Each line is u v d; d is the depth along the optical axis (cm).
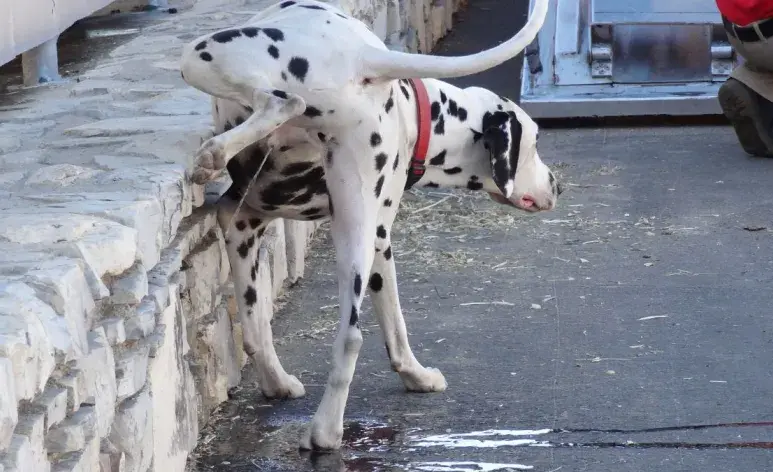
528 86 1200
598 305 685
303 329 657
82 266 351
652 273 742
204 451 498
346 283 477
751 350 607
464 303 697
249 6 977
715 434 508
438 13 1620
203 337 517
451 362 602
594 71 1198
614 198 917
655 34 1210
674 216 865
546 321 661
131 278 391
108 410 354
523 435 512
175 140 512
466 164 553
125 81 691
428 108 520
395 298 536
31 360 288
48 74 731
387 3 1248
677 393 554
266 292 641
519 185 571
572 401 548
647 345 618
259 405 551
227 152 443
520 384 570
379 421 529
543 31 1242
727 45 1199
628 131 1161
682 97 1159
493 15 1828
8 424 271
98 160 485
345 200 475
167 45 802
